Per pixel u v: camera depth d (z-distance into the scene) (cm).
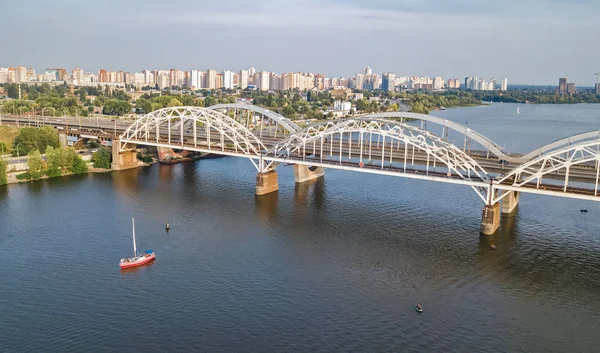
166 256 11850
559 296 10169
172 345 8400
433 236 13300
